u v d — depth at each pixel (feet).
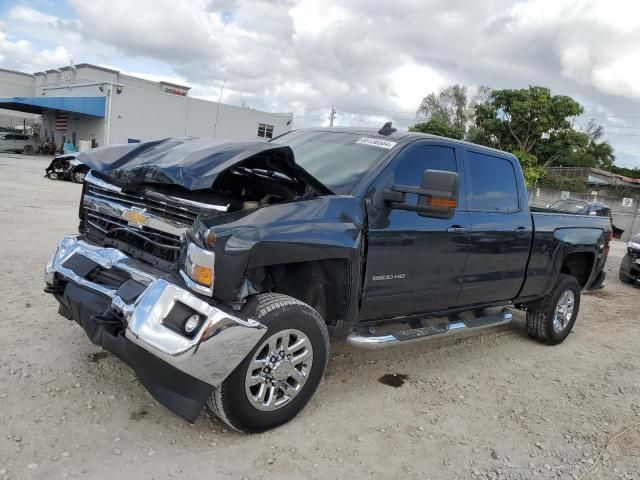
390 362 16.42
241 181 12.50
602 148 198.49
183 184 10.55
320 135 15.80
